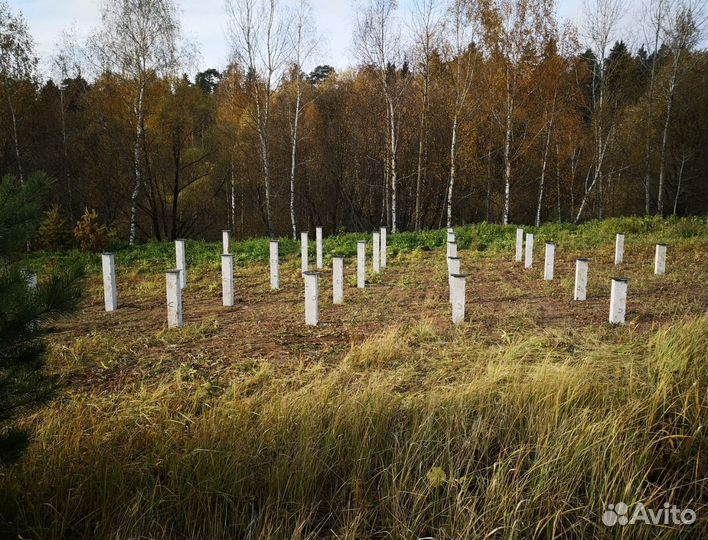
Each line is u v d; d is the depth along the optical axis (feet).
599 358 16.66
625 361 16.01
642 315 22.54
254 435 11.36
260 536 9.36
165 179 83.87
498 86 69.97
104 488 9.94
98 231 52.90
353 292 30.73
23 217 8.69
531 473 10.83
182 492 10.16
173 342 20.24
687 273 32.81
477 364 16.28
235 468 10.47
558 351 17.98
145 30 65.82
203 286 34.17
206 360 17.95
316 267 42.32
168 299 22.39
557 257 42.73
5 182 8.91
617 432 11.47
